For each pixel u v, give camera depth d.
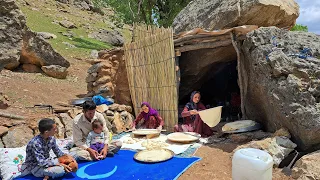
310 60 4.87
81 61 13.75
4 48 9.39
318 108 4.31
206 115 5.98
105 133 5.20
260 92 5.53
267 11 7.29
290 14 7.68
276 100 4.85
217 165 4.49
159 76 7.09
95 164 4.67
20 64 10.35
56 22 19.81
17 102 7.24
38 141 4.10
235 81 9.46
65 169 4.15
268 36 5.48
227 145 5.36
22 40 9.82
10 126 5.68
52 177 4.08
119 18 18.55
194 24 8.59
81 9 27.02
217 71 8.85
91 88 8.49
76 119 5.07
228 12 7.54
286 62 4.92
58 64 10.88
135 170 4.36
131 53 7.77
